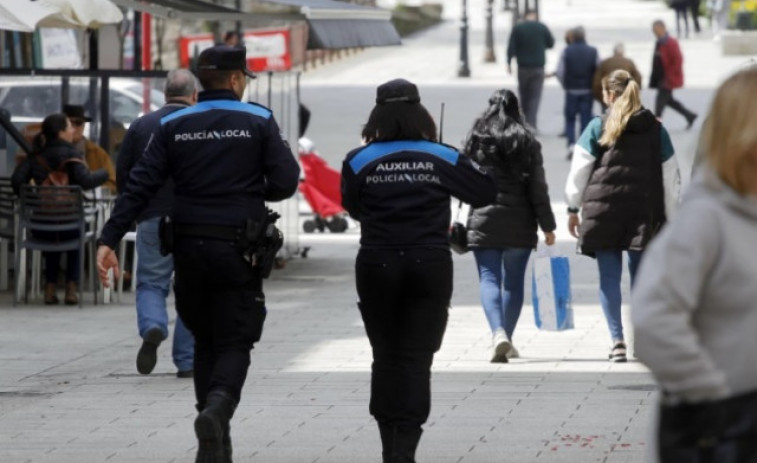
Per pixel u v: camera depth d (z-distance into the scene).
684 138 56.66
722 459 7.46
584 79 53.91
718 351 7.49
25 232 27.09
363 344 22.53
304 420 16.84
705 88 75.75
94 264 27.52
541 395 18.22
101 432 16.36
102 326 24.84
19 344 22.98
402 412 13.65
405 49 107.62
